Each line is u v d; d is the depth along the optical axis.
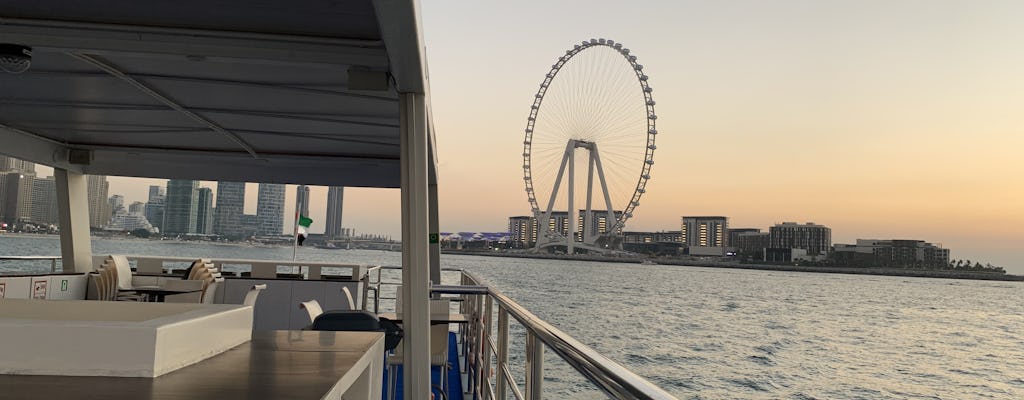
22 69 3.76
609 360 1.22
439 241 8.89
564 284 94.88
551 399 3.39
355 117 5.86
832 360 48.53
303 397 1.13
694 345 49.28
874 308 92.06
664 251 151.88
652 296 85.25
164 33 3.59
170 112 6.05
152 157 8.71
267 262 8.98
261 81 4.80
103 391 1.12
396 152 7.68
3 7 3.33
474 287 4.87
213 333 1.62
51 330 1.28
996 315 91.75
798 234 151.38
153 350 1.28
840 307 89.44
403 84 3.79
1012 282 135.38
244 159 8.41
